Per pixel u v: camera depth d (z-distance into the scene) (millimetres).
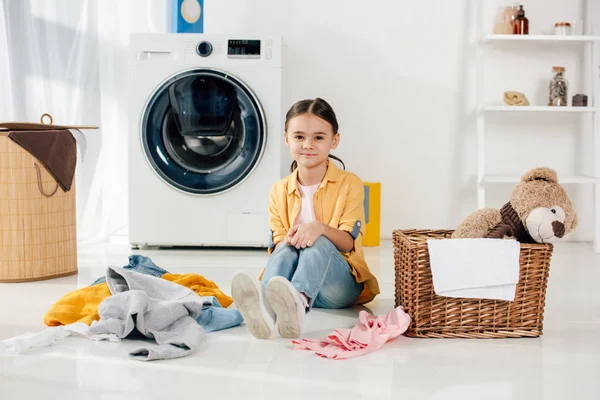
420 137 3814
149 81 3316
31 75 3451
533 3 3734
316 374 1640
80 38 3576
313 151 2189
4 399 1474
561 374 1644
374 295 2312
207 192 3332
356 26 3775
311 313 2225
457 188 3826
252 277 1834
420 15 3771
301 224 2100
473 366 1700
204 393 1512
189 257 3203
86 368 1682
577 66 3762
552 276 2830
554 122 3795
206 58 3301
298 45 3781
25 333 1934
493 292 1900
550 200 1908
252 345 1878
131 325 1890
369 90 3803
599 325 2082
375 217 3570
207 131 3324
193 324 1930
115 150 3805
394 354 1797
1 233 2648
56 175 2703
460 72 3785
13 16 3381
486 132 3807
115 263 3055
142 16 3771
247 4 3762
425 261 1921
